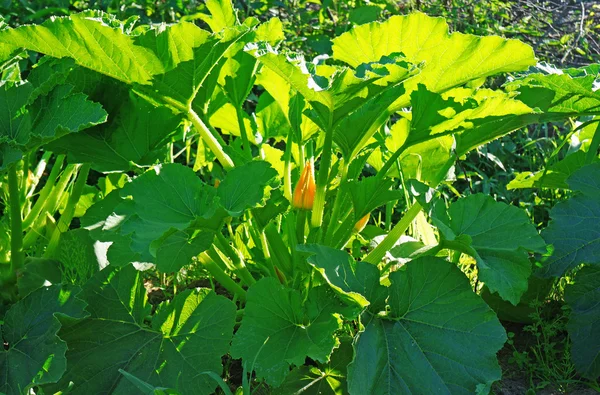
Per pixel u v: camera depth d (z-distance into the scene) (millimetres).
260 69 2336
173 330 2064
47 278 2322
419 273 2004
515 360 2305
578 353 2197
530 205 3371
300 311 1957
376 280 1971
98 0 4188
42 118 2072
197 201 1992
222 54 2102
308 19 4684
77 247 2316
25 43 2078
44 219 2572
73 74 2176
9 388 1867
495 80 4531
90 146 2242
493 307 2568
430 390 1845
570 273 2590
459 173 3883
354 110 1987
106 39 2012
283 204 2074
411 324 1953
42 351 1892
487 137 2250
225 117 2572
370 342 1886
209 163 2750
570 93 2369
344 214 2371
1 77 2451
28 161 2479
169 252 2002
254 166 1974
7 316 2010
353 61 2305
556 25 5344
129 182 1982
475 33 4789
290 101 2242
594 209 2207
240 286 2457
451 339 1909
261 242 2271
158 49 2025
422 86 2066
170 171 2014
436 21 2059
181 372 1980
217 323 2035
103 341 2041
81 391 1960
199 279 2820
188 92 2154
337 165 2354
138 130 2297
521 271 1976
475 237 2045
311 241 2129
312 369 2051
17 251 2291
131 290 2109
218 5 2439
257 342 1876
